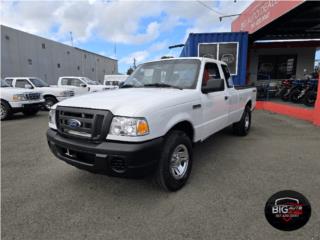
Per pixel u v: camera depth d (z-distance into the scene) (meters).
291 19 10.29
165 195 2.95
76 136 2.68
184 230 2.28
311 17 9.91
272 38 15.16
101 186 3.23
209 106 3.75
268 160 4.16
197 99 3.39
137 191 3.07
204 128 3.66
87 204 2.78
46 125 7.83
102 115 2.51
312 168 3.77
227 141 5.42
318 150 4.70
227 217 2.47
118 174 2.47
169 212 2.59
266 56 15.65
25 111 9.73
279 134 6.09
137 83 4.03
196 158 4.29
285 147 4.93
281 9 8.12
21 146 5.26
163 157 2.78
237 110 5.18
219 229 2.29
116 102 2.66
